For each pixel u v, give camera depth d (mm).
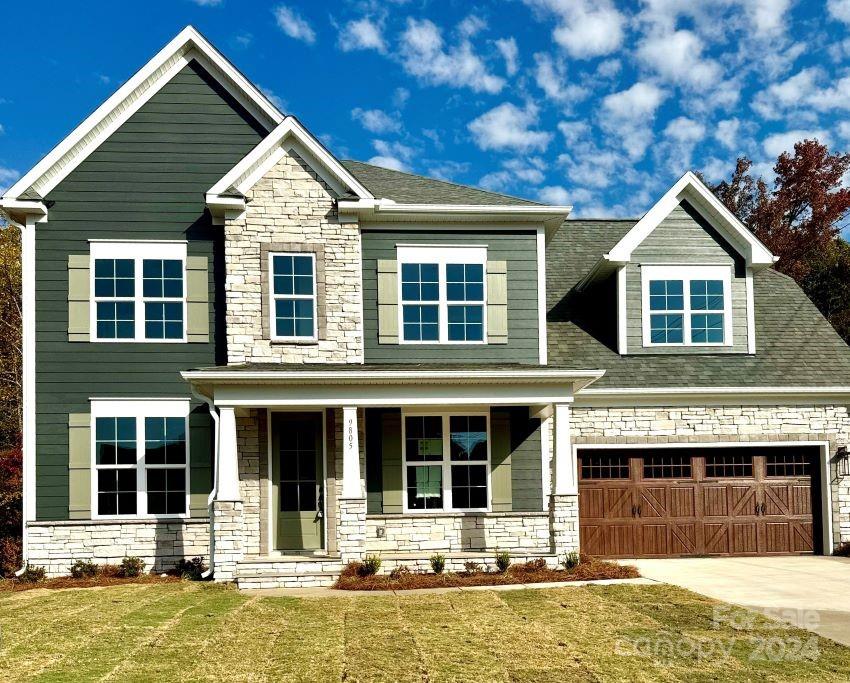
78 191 14625
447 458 14750
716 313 16234
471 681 7285
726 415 15625
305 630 9125
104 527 14016
